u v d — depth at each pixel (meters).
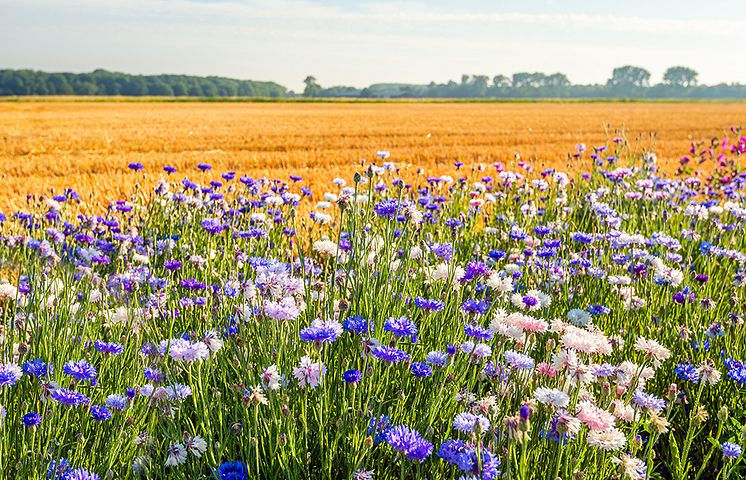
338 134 35.75
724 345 4.96
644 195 8.58
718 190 10.54
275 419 3.16
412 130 39.41
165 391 3.27
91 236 6.23
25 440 3.03
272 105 85.19
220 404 3.23
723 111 71.19
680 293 5.17
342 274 4.39
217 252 6.00
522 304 4.26
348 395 3.40
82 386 3.43
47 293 4.26
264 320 3.62
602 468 3.12
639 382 3.76
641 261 5.64
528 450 3.10
